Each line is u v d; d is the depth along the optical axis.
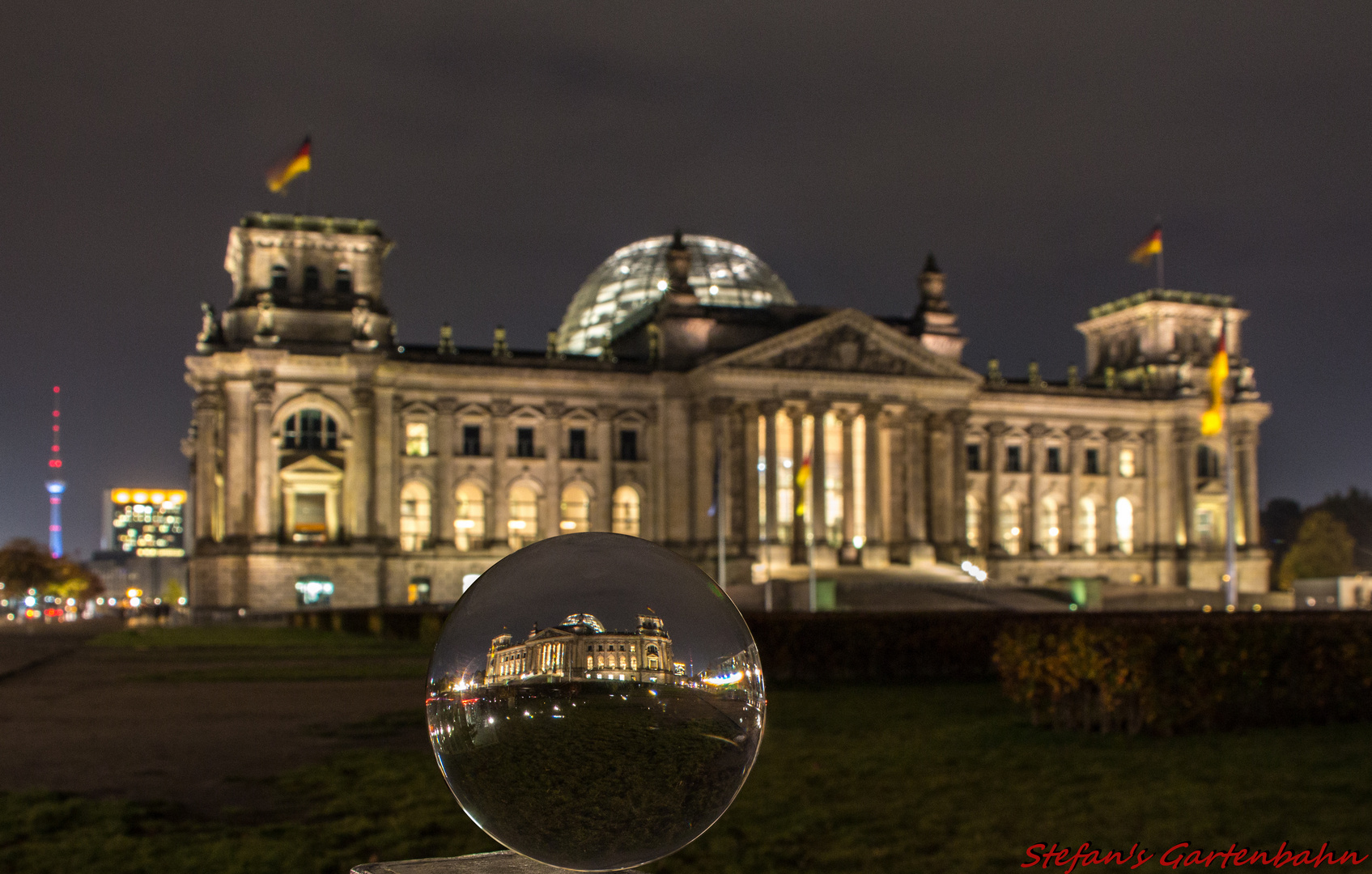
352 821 20.56
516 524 123.50
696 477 123.38
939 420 130.25
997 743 29.12
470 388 122.19
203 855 18.16
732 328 128.62
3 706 38.84
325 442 117.38
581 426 125.44
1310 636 31.88
